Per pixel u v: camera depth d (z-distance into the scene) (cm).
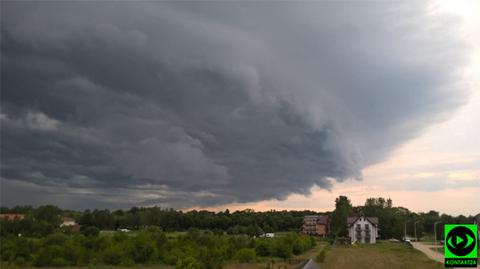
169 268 7206
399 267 7231
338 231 15988
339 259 8588
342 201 17038
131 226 18225
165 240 8944
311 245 11825
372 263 7844
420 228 18812
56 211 15675
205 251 7481
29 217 12469
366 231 15788
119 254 7662
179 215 18838
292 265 7794
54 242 8544
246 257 8238
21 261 7631
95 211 17888
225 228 18675
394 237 17325
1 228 10869
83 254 7756
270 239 10194
